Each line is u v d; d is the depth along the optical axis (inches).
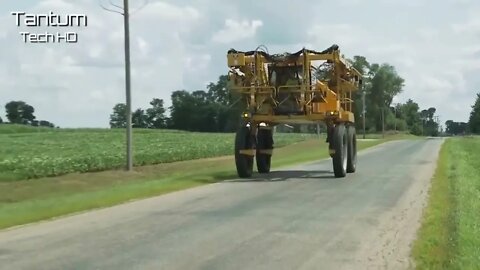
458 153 1726.1
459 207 554.9
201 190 741.9
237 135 919.0
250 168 930.7
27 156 1402.6
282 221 505.0
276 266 349.4
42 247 400.8
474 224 474.0
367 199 647.8
